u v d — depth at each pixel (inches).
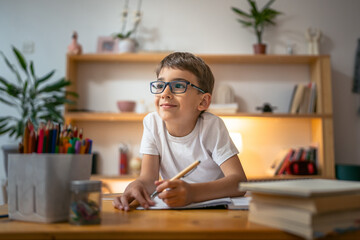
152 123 41.0
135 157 102.8
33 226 21.5
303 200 18.3
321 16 108.0
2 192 90.3
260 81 105.9
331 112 95.6
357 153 104.5
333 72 106.7
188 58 36.8
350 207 19.4
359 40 107.3
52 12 107.3
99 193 22.0
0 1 107.3
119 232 19.6
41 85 104.7
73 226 21.2
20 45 106.1
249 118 101.9
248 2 108.1
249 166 102.7
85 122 103.4
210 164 39.8
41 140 23.7
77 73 105.6
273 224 20.3
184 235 19.4
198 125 39.4
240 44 106.9
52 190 22.7
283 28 107.4
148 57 98.0
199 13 107.8
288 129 104.3
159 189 26.5
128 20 107.6
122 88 105.6
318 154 96.3
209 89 39.2
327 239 18.9
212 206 29.0
